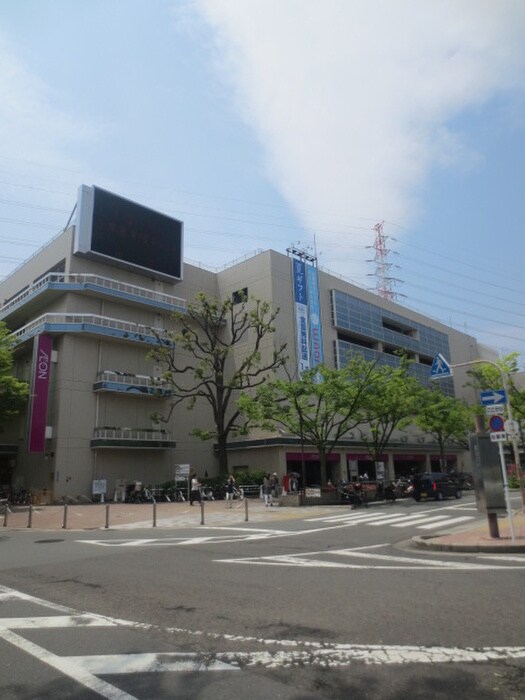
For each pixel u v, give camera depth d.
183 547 13.09
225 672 4.66
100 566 10.45
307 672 4.61
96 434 36.50
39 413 34.75
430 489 29.59
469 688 4.19
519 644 5.12
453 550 11.18
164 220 43.19
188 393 43.16
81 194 38.19
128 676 4.61
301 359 44.34
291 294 45.50
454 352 70.38
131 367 39.75
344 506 27.42
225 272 47.94
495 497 11.73
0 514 27.44
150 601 7.38
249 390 43.22
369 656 4.93
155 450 39.88
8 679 4.60
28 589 8.52
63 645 5.51
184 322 39.19
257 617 6.38
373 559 10.50
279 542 13.77
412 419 41.41
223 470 35.97
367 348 53.00
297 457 41.94
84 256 38.53
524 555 10.30
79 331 36.09
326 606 6.74
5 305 44.00
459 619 5.96
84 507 30.19
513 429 14.02
